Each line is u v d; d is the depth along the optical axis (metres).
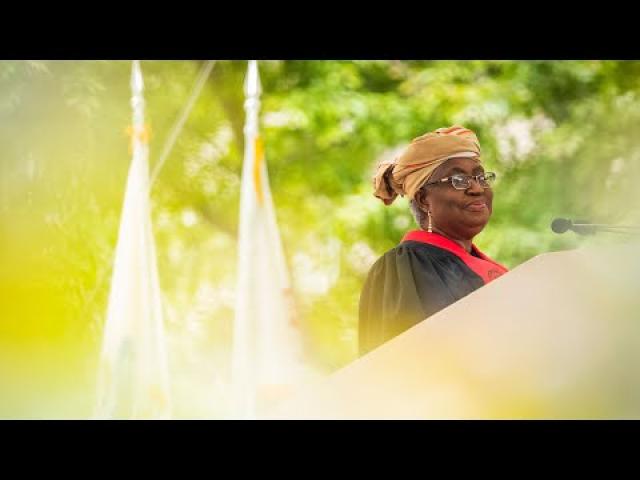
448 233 8.40
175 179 20.48
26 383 13.17
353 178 20.50
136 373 10.16
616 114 20.61
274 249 10.16
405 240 8.45
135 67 10.48
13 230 13.80
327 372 19.81
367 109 20.34
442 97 20.38
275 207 20.44
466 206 8.34
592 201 20.48
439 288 7.98
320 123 20.31
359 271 20.19
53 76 15.05
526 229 20.12
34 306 13.52
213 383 19.03
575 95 20.73
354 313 20.09
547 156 20.41
